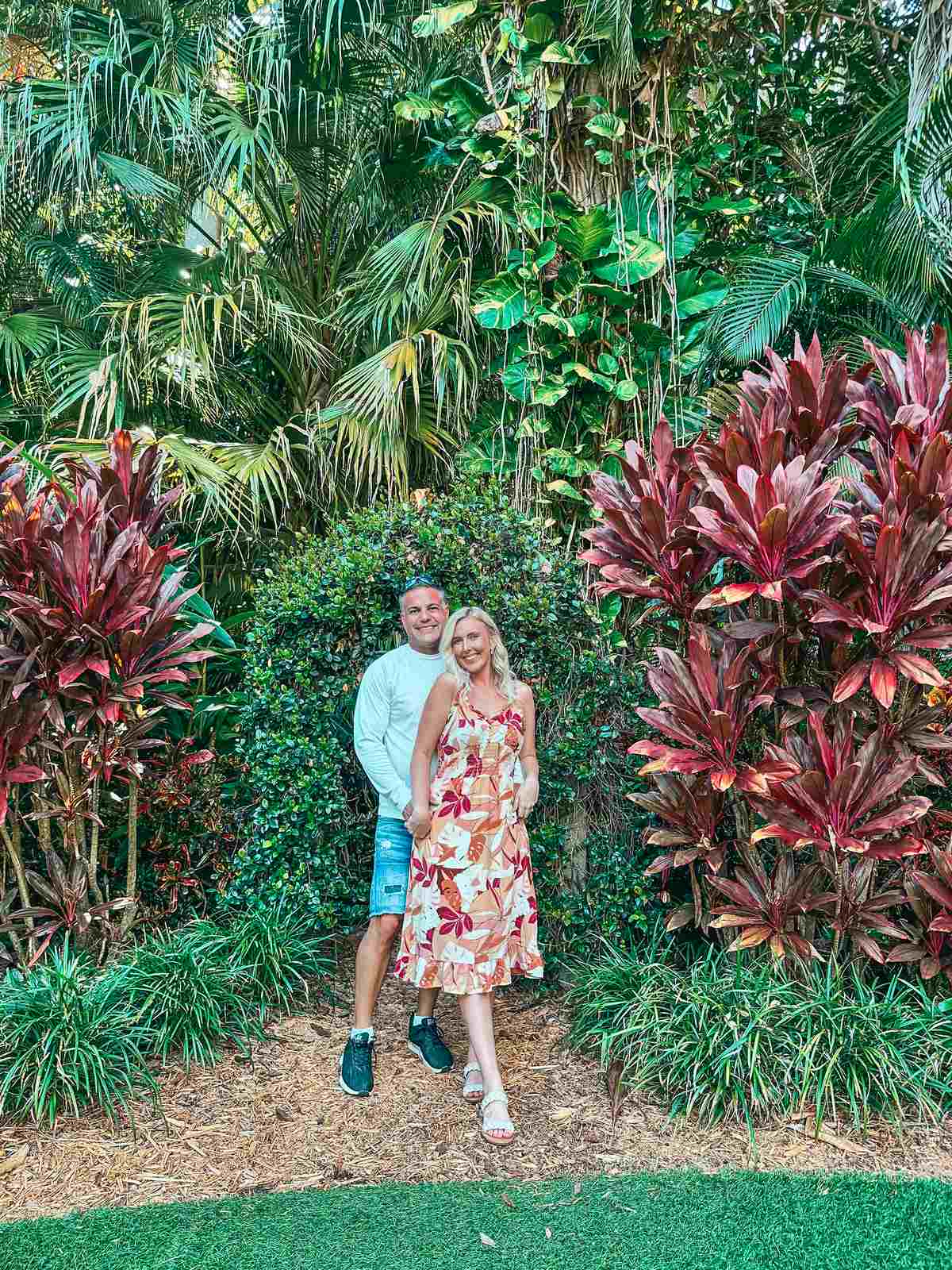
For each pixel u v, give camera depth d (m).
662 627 3.83
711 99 4.99
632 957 3.63
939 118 4.54
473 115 4.75
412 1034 3.34
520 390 4.60
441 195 5.57
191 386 5.30
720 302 4.62
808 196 5.82
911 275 4.84
